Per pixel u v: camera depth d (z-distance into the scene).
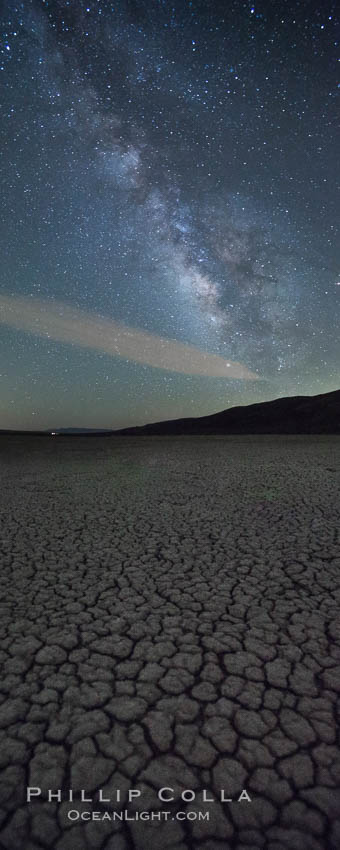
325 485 8.65
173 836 1.58
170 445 23.62
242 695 2.31
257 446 20.78
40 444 26.33
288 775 1.80
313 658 2.63
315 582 3.81
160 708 2.23
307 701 2.24
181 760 1.89
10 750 1.97
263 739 1.99
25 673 2.56
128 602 3.50
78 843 1.57
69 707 2.25
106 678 2.49
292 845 1.52
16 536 5.46
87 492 8.73
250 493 8.06
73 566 4.35
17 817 1.66
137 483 9.79
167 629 3.04
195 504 7.21
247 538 5.16
